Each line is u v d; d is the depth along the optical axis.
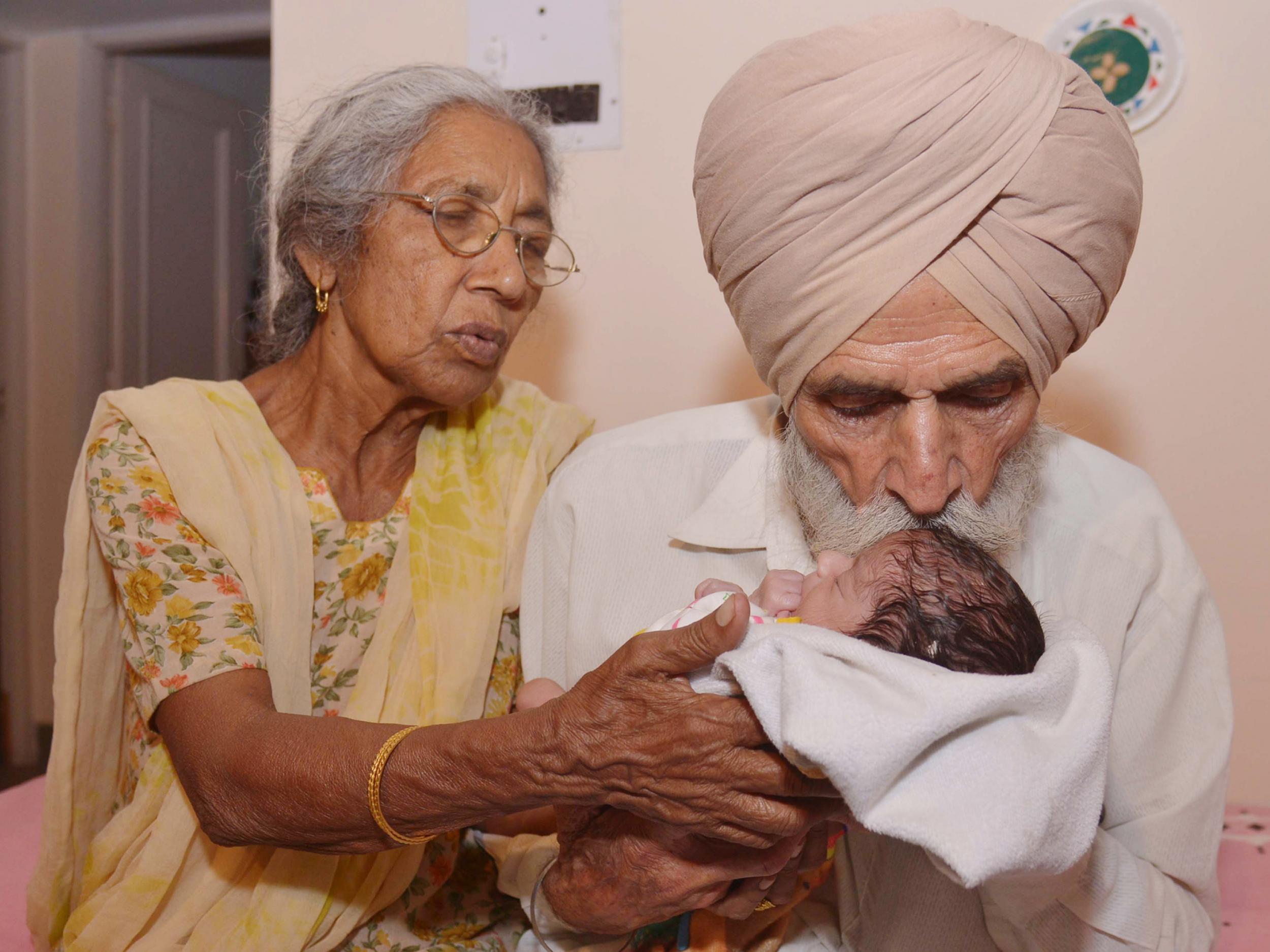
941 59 1.07
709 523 1.48
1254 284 1.97
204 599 1.35
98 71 4.52
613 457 1.61
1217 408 2.02
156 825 1.39
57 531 4.55
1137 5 1.95
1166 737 1.32
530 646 1.64
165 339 4.93
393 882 1.44
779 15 2.10
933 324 1.11
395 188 1.44
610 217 2.23
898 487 1.19
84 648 1.51
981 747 0.93
